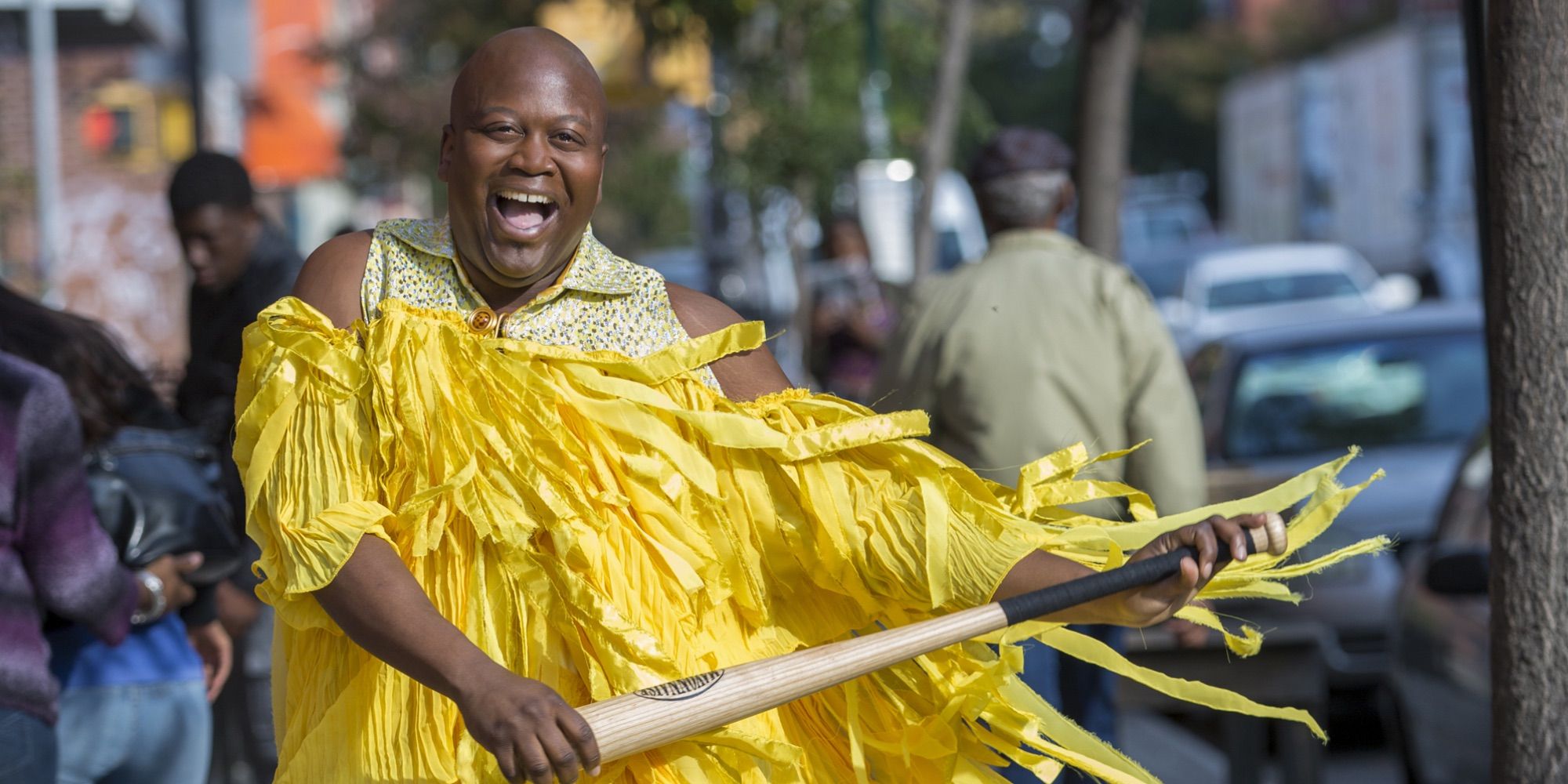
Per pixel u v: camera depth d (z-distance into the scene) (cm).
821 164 2345
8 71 3275
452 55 4056
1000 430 1023
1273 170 8375
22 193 3014
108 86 3350
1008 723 597
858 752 579
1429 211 6362
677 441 571
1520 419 659
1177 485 1018
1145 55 11256
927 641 539
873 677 601
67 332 869
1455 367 1884
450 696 496
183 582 850
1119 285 1031
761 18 2389
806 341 2252
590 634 541
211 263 1081
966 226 3803
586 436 571
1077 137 1443
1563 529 655
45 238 2633
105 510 832
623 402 568
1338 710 1692
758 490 584
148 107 3375
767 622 590
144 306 3381
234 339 1080
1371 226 7112
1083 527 589
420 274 580
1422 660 1319
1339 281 3919
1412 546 1664
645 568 567
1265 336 1964
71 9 2975
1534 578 659
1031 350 1022
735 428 573
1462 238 6009
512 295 585
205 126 2248
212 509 866
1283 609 1503
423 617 508
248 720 1204
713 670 550
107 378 871
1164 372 1022
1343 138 7569
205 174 1073
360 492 545
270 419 549
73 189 3353
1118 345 1023
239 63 4200
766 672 523
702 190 3450
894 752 598
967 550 575
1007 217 1055
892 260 2825
